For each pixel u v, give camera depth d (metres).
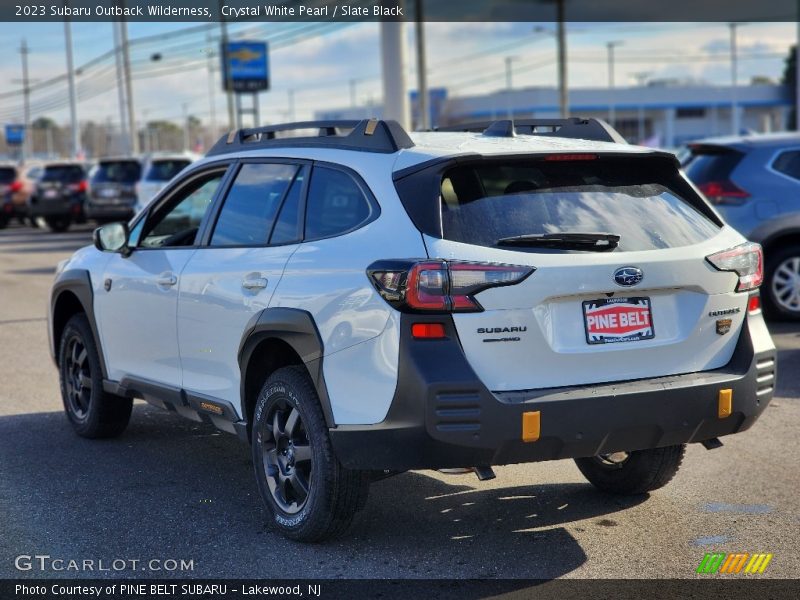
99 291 6.23
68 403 6.78
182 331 5.40
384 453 4.09
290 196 4.92
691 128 106.50
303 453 4.54
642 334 4.28
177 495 5.40
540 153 4.33
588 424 4.07
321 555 4.49
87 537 4.75
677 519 4.93
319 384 4.36
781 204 10.23
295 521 4.57
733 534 4.70
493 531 4.78
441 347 3.98
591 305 4.19
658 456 5.06
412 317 4.02
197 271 5.28
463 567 4.33
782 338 9.54
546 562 4.38
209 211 5.48
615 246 4.25
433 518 4.97
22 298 14.53
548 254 4.10
